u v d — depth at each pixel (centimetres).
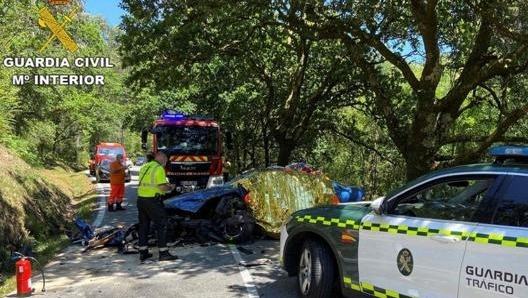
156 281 716
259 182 1028
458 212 454
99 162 2956
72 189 2234
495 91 1706
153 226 974
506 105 1476
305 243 596
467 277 421
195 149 1583
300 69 2048
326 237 563
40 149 3359
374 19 1224
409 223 480
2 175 1209
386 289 493
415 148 1279
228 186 1064
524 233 396
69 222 1341
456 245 433
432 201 481
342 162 3184
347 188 1145
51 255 898
